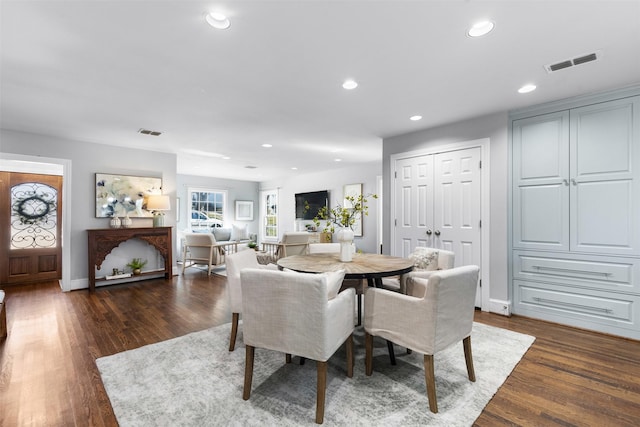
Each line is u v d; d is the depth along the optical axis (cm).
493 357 227
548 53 207
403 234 404
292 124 365
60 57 210
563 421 157
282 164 650
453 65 223
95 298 393
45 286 460
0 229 462
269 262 445
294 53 206
